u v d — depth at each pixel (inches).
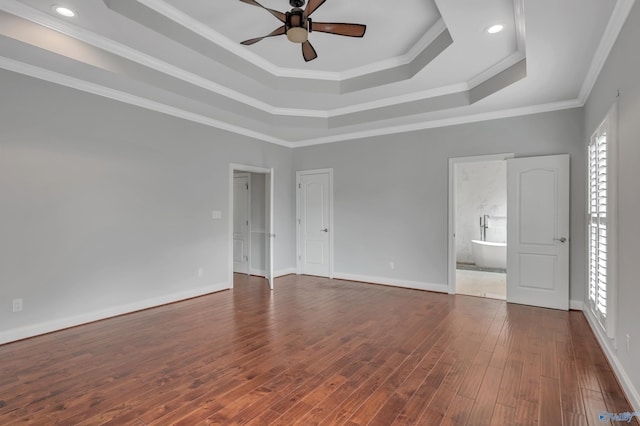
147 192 172.4
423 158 211.5
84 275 148.9
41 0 102.7
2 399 90.0
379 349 122.7
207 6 120.2
